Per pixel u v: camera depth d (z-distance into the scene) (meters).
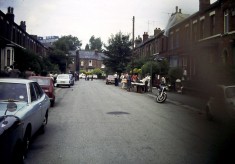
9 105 6.09
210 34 27.84
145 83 29.73
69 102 19.03
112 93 27.78
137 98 22.97
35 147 7.64
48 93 16.31
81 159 6.64
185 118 13.17
